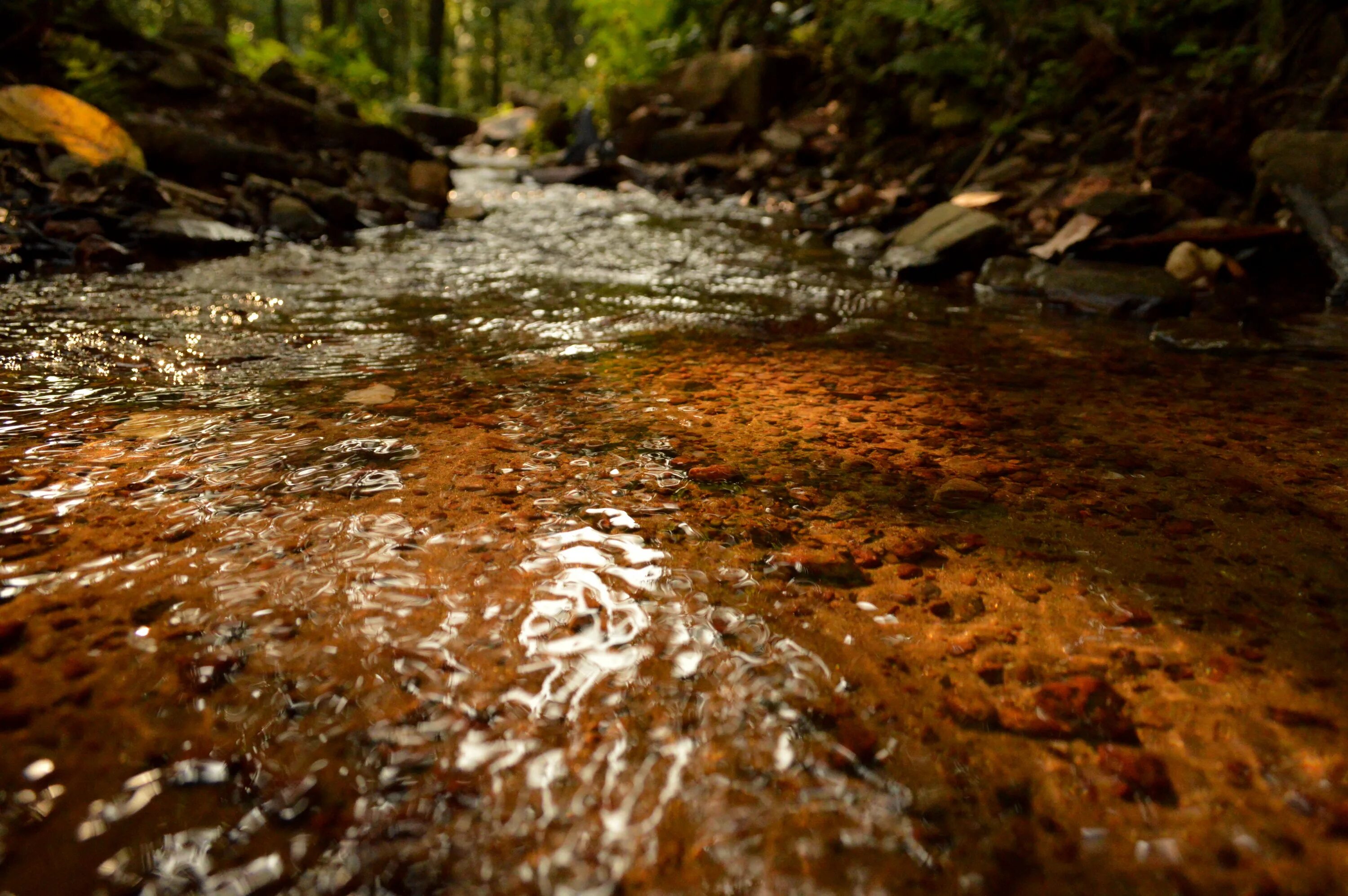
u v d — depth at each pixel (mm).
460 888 934
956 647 1381
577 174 10305
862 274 5281
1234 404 2768
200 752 1098
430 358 3029
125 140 5867
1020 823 1044
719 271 5211
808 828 1028
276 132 8039
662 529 1751
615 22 15367
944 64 8648
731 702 1235
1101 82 8000
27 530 1610
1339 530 1837
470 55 29438
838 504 1909
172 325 3283
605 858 979
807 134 10938
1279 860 998
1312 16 6742
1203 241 5172
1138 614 1489
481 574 1535
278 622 1365
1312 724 1219
